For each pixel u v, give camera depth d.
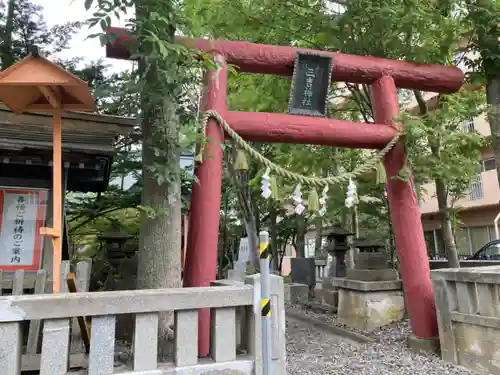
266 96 7.65
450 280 4.86
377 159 5.55
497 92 6.49
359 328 6.91
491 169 15.12
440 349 5.13
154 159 4.01
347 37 6.53
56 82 2.87
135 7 3.82
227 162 9.10
